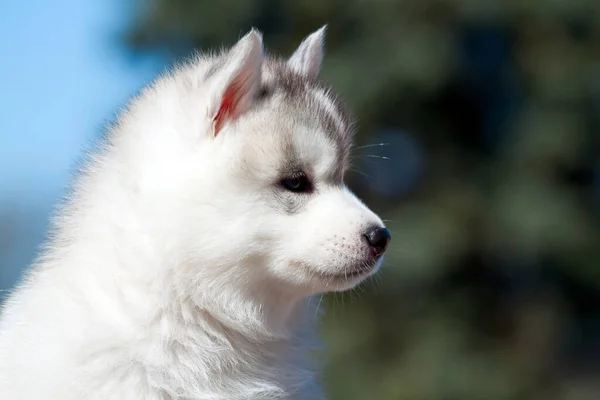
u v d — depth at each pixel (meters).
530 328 12.86
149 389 5.81
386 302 12.73
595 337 13.61
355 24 12.58
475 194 12.48
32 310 5.93
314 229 6.23
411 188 13.03
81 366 5.66
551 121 12.11
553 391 12.69
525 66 12.54
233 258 6.07
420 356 12.24
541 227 11.91
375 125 12.62
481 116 13.34
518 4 12.18
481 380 12.09
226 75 6.09
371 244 6.26
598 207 12.84
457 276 12.84
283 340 6.52
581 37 12.44
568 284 13.09
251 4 12.82
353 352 12.46
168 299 5.95
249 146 6.14
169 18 13.11
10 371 5.82
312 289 6.37
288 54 12.66
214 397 6.00
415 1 12.09
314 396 6.56
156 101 6.48
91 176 6.37
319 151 6.39
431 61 11.92
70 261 6.03
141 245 5.93
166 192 5.99
